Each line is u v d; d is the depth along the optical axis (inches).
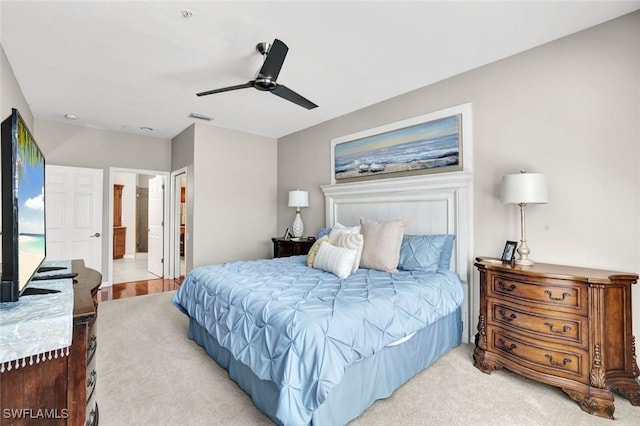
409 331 78.8
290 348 60.8
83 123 185.6
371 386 72.4
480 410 72.8
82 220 190.2
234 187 201.0
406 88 133.0
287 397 57.4
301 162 199.2
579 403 73.4
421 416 70.5
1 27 89.7
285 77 122.5
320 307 70.4
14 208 46.3
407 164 136.8
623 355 75.3
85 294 54.0
